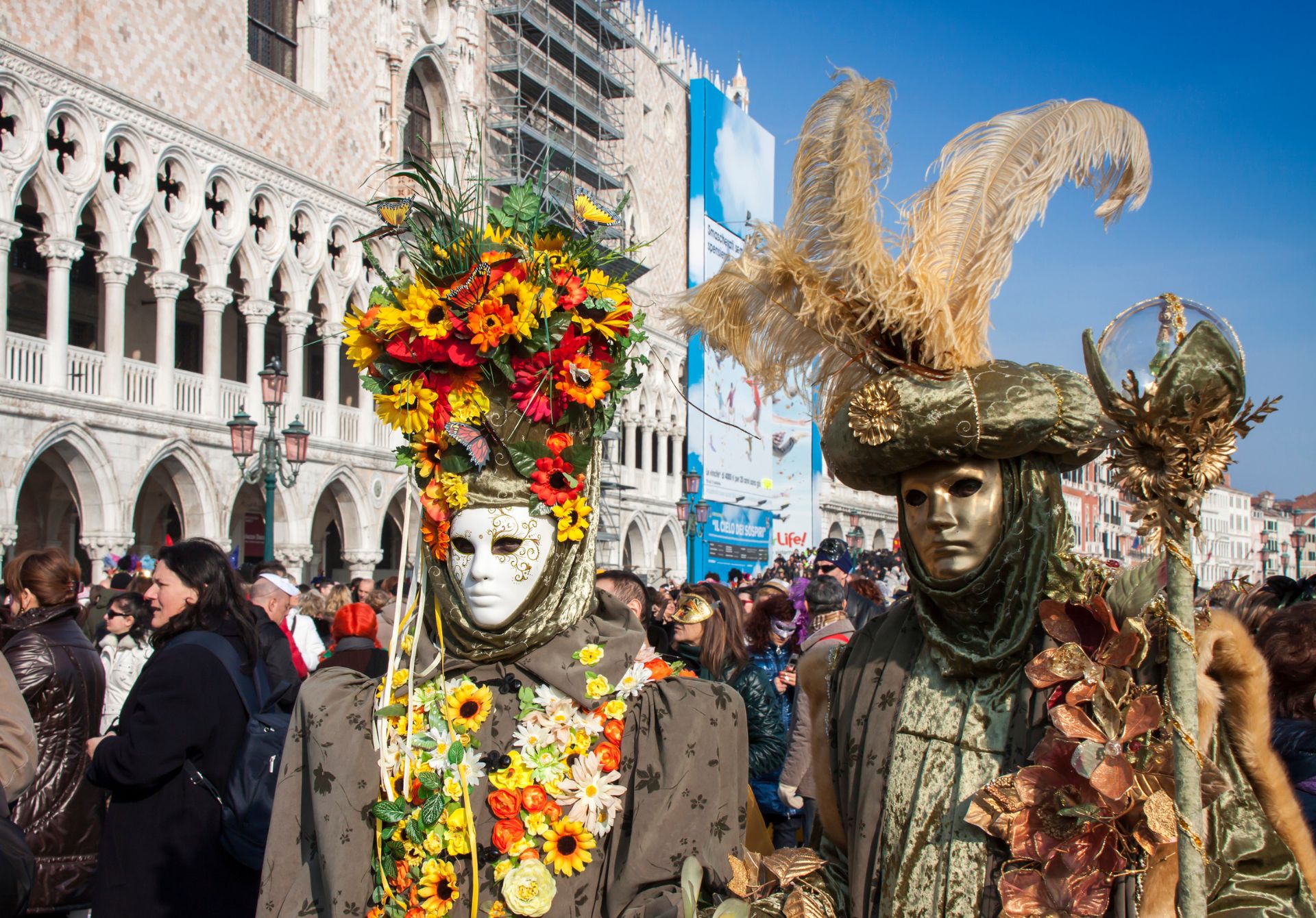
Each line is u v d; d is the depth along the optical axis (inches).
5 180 578.9
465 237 104.0
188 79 700.7
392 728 97.5
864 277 79.4
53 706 177.2
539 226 105.1
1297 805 68.8
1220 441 64.1
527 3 1081.4
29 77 589.6
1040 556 75.9
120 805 146.2
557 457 98.7
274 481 525.3
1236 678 69.5
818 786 88.4
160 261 687.1
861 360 85.9
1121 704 68.5
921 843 75.5
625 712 96.7
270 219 771.4
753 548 1417.3
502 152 1023.0
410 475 105.2
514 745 95.7
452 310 99.5
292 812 100.0
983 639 77.7
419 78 949.8
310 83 818.2
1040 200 78.0
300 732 101.7
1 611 203.8
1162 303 66.2
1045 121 79.7
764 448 1454.2
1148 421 64.4
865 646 87.8
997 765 74.7
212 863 142.9
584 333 101.3
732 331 90.0
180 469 705.0
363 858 95.3
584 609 101.6
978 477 76.2
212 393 723.4
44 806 173.3
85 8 627.8
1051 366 79.2
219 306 725.9
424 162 108.0
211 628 153.1
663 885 90.7
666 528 1330.0
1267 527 2657.5
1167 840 64.6
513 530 97.4
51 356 611.2
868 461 80.4
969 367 78.3
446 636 101.7
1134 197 76.9
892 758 79.7
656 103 1385.3
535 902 89.8
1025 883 69.2
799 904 79.4
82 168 627.8
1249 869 66.1
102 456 639.1
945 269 78.9
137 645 266.8
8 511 582.2
